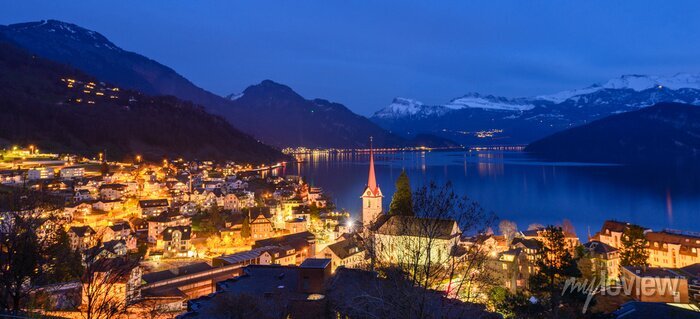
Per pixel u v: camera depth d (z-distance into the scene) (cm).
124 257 3841
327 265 3288
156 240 10838
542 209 16000
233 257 8262
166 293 6181
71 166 19475
